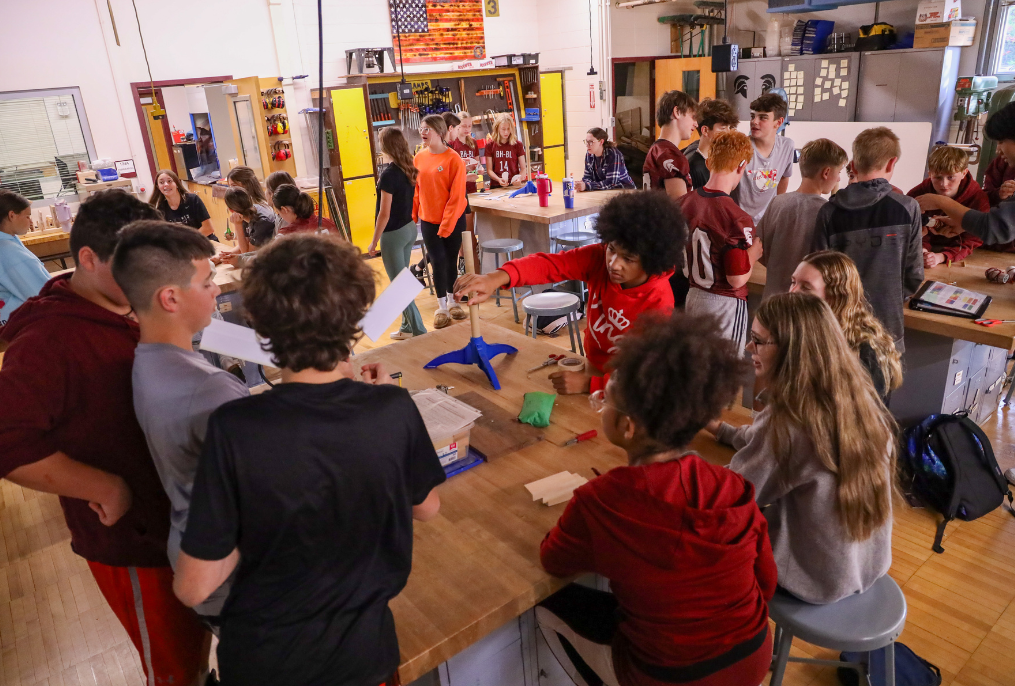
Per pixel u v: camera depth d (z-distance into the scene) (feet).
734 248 8.80
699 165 12.02
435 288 17.60
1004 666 7.04
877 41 22.58
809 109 24.44
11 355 4.68
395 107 26.23
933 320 8.98
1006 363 11.84
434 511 3.96
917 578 8.32
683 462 4.08
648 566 3.87
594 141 19.43
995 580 8.23
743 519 3.98
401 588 3.65
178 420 3.92
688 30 29.19
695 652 4.00
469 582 4.53
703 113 11.71
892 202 8.49
